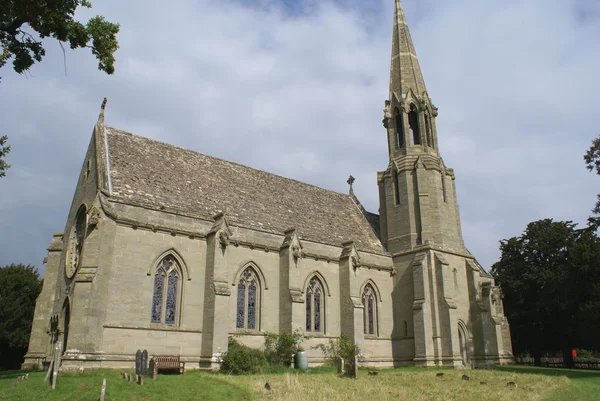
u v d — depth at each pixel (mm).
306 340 38812
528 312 62750
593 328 47812
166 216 33375
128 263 30766
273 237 39344
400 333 46000
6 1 18453
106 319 28969
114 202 31203
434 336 43656
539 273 62969
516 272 66188
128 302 30172
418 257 46344
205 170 42156
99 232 29375
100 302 28578
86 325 27469
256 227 38812
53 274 36969
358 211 55000
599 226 43312
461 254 49094
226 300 33062
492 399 22828
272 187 47188
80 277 28250
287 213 44625
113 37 21547
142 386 21672
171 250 33062
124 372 25250
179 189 37375
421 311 43875
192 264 33812
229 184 42719
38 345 35156
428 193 49219
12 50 20203
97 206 29906
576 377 35938
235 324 35094
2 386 21016
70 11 20531
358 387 25188
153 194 34781
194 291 33469
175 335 31750
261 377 27312
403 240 48781
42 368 34031
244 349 32406
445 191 51094
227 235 34719
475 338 47125
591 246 52406
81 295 27938
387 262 48188
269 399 20516
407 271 47125
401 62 56531
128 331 29750
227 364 30953
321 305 41562
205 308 33250
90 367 27000
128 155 37031
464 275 48844
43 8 19312
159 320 31719
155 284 32125
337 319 41906
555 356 85000
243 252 36969
